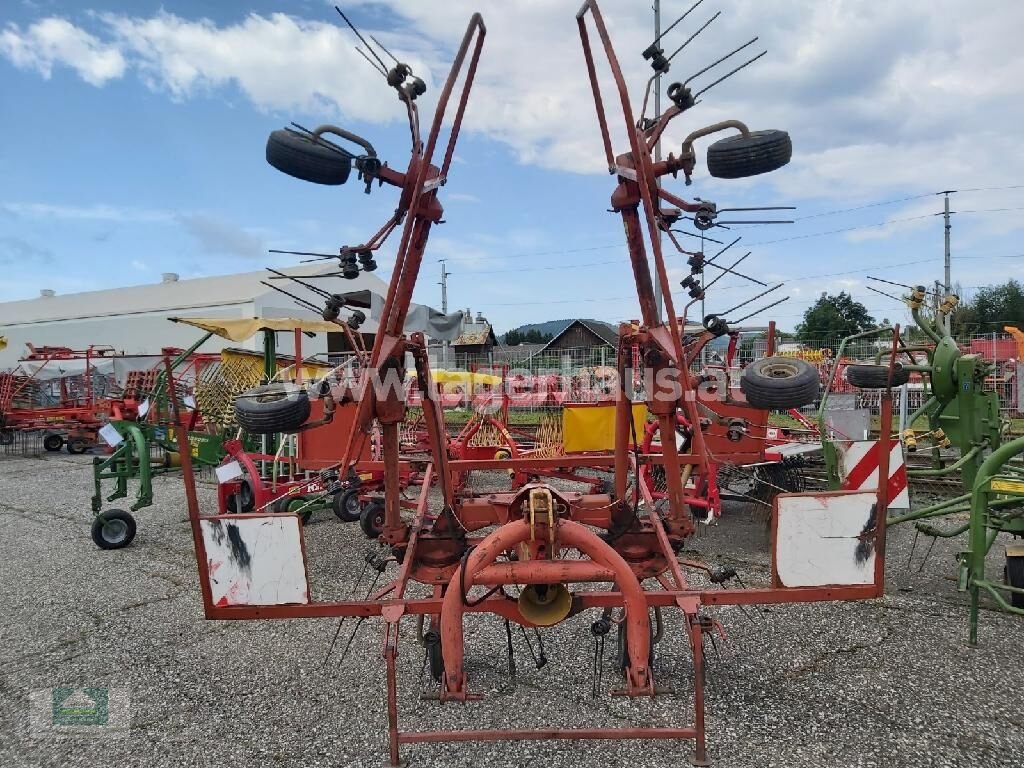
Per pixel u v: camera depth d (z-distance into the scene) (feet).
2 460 55.42
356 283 78.18
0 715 13.03
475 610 11.14
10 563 23.56
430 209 11.95
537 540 11.37
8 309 147.74
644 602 10.80
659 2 52.39
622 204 12.36
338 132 11.50
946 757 10.85
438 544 13.67
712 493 24.70
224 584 11.15
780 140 11.21
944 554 22.30
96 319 114.32
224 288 113.91
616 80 10.65
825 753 11.00
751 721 11.99
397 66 11.60
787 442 24.80
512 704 12.78
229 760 11.32
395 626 10.43
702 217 11.86
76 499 36.09
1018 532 16.81
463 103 11.70
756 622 16.48
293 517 11.00
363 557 23.24
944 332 20.84
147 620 17.75
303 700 13.25
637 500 14.56
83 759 11.49
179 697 13.52
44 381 65.31
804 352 56.75
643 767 10.67
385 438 13.14
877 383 21.88
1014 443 14.74
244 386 31.19
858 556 11.10
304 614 11.03
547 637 15.80
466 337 118.42
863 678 13.55
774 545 11.06
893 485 18.51
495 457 28.09
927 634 15.67
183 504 33.71
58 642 16.40
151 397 29.66
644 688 10.81
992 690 12.98
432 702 12.98
